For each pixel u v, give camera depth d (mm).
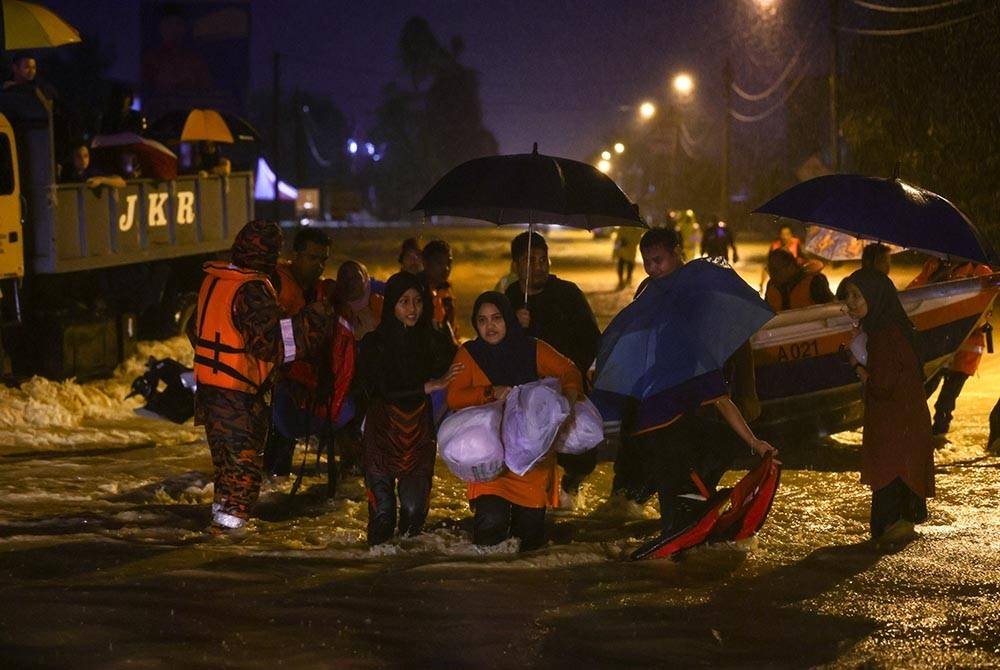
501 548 9945
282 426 12688
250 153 41125
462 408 9773
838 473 14344
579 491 13148
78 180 20359
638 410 9820
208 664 6855
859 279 10492
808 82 91000
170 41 40938
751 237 94250
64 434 16578
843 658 7242
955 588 8781
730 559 9648
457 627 7711
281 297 12141
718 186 120375
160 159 23125
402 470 10172
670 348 9664
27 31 18859
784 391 15141
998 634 7711
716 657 7254
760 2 61500
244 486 10727
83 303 21359
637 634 7641
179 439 16750
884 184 11867
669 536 9570
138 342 23172
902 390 10375
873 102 49406
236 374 10586
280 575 8891
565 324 12094
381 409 10148
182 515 11539
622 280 45875
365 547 10109
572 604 8281
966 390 21531
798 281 15688
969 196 47469
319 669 6852
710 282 9734
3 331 19156
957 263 16953
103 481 13328
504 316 9727
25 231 19469
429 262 13414
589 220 12047
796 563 9523
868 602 8406
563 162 11453
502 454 9469
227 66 41312
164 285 23828
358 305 12766
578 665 7062
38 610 7723
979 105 46469
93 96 123938
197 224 24656
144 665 6770
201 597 8188
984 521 11297
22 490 12641
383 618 7859
